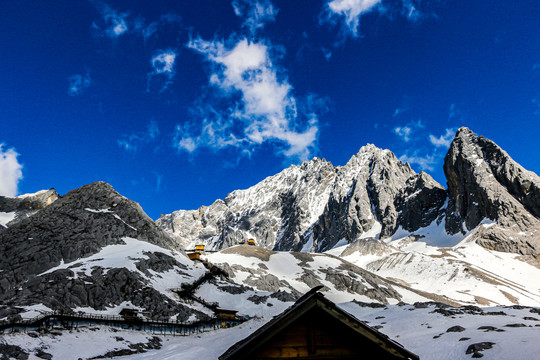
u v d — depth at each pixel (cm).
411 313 7394
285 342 1316
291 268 17462
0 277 9188
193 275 11975
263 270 16762
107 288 8912
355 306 9925
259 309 10256
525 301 16925
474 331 5188
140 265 10606
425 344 5116
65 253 10525
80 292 8412
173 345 6888
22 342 5266
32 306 7462
